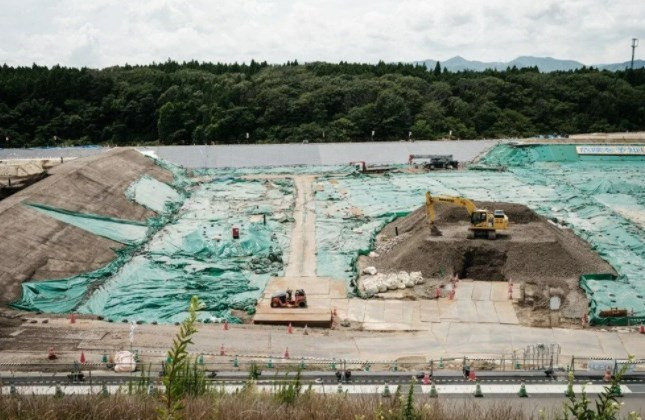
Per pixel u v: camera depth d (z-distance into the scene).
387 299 54.69
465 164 121.62
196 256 66.06
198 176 112.25
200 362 36.56
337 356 42.94
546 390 34.53
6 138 137.88
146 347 42.69
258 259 64.69
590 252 65.94
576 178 105.12
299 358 41.56
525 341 45.94
